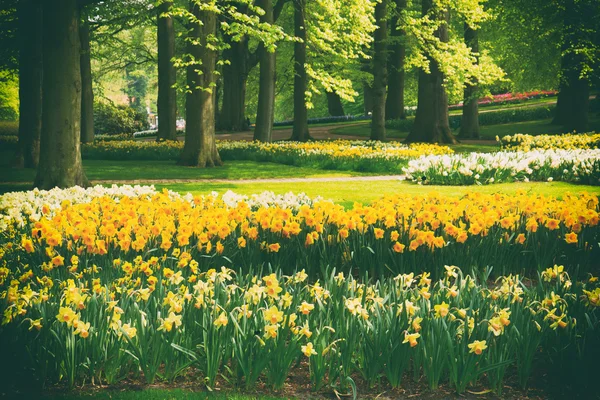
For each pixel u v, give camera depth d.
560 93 36.12
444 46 26.66
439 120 29.34
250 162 22.08
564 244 6.93
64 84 12.73
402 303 4.34
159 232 6.27
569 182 15.33
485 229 6.73
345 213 6.78
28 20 19.23
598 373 4.05
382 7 28.83
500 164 15.46
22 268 5.66
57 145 12.80
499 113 41.03
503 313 4.12
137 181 16.52
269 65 26.81
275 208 6.83
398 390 4.17
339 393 4.11
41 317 4.20
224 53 39.91
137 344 4.18
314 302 4.64
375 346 4.14
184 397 3.89
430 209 6.93
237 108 40.72
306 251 6.56
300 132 31.27
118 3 31.17
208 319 4.21
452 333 4.27
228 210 7.19
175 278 4.99
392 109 41.72
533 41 31.69
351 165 19.42
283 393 4.07
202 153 20.53
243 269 6.36
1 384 4.05
